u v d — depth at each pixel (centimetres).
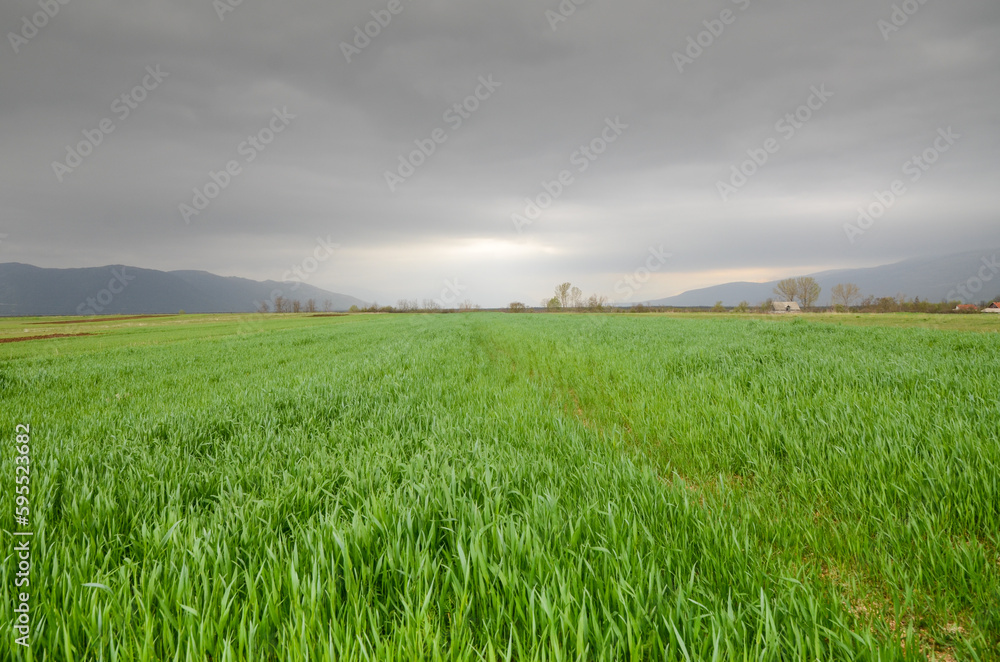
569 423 530
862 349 1078
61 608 193
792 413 499
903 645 188
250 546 229
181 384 989
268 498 294
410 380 816
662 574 209
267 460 395
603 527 244
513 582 188
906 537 260
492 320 4856
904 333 1627
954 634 195
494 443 432
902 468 337
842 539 269
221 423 527
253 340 2609
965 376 624
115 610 181
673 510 274
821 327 1925
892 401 511
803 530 278
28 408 752
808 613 184
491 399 704
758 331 1839
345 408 607
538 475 339
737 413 517
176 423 521
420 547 228
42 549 227
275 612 179
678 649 164
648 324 2933
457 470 338
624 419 615
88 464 392
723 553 225
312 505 289
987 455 326
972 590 215
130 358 1758
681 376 821
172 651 169
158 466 368
